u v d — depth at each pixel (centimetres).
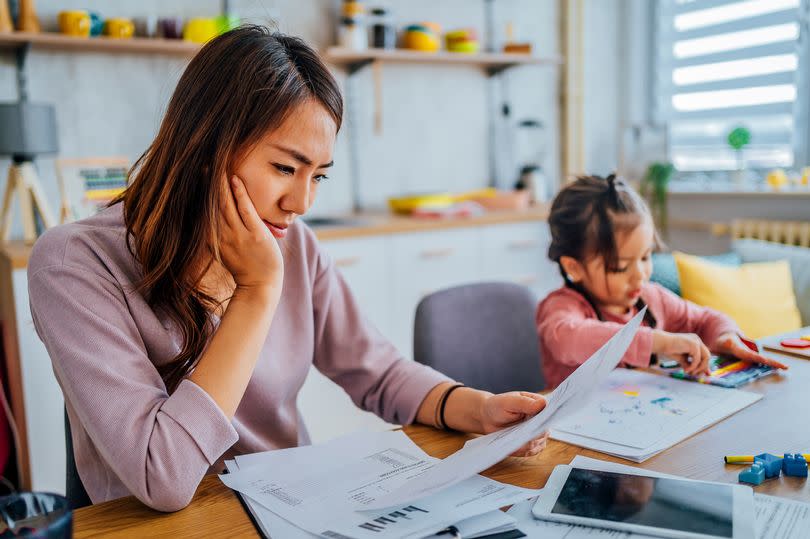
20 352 202
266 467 80
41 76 255
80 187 236
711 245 336
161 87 275
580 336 129
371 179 326
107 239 87
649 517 63
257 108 78
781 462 74
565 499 68
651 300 151
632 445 82
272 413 102
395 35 318
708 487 69
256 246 82
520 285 160
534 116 368
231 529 67
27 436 204
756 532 60
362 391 108
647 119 387
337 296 112
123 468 70
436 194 317
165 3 273
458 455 78
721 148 351
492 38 347
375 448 86
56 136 229
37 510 52
